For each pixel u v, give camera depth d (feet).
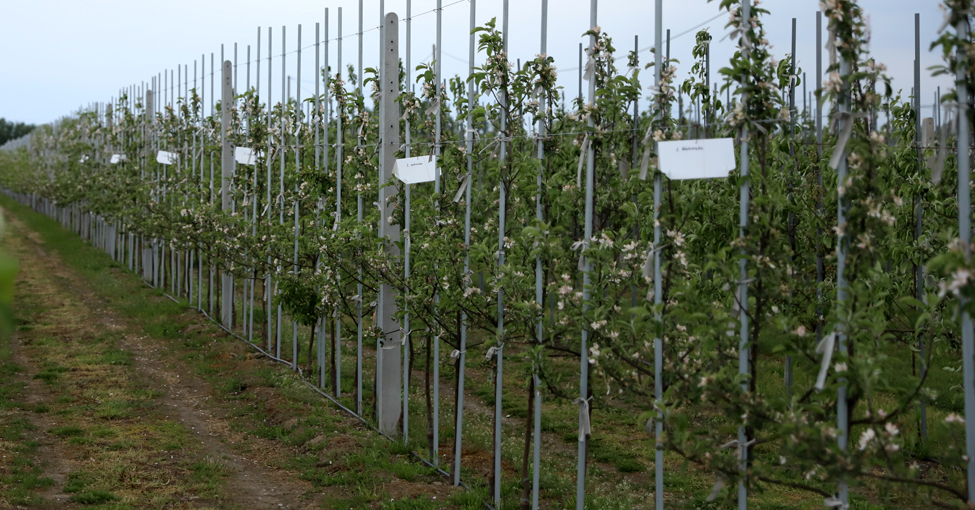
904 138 26.23
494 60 21.62
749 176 15.03
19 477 24.31
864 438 12.59
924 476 24.35
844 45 13.02
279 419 32.14
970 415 11.58
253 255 41.86
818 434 12.69
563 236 24.36
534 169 21.52
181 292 62.18
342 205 35.32
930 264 11.39
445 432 30.14
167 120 60.49
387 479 24.89
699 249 23.35
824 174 22.85
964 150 11.65
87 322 52.42
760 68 14.67
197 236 49.83
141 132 70.49
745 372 14.83
